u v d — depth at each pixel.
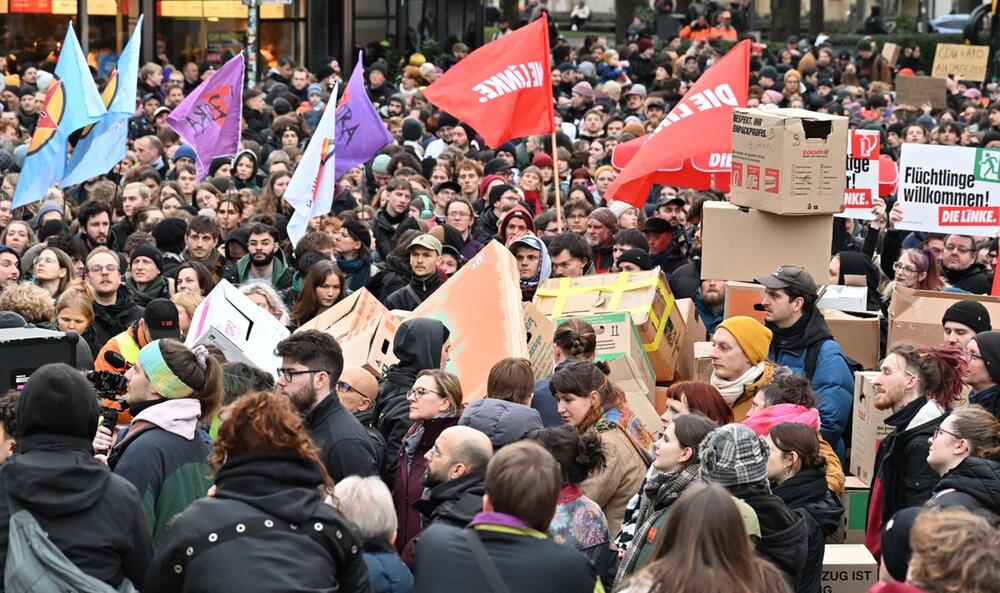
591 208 19.84
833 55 52.03
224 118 23.36
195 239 17.17
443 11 54.31
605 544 8.97
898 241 19.22
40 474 7.23
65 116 20.16
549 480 7.05
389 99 34.50
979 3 73.44
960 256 17.28
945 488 8.84
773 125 13.30
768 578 7.59
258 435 7.09
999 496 8.69
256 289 13.98
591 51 50.69
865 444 11.64
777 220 13.66
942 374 10.76
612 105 37.19
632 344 12.88
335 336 13.09
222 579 6.77
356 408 11.85
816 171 13.31
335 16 47.38
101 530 7.35
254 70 37.81
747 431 8.42
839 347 12.52
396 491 10.34
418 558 7.07
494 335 12.63
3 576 7.27
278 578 6.79
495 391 10.52
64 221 19.17
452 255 17.11
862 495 11.54
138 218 20.16
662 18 67.12
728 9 68.44
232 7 43.78
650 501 9.16
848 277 15.15
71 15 40.44
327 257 17.05
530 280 15.72
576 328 11.83
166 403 8.86
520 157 28.44
